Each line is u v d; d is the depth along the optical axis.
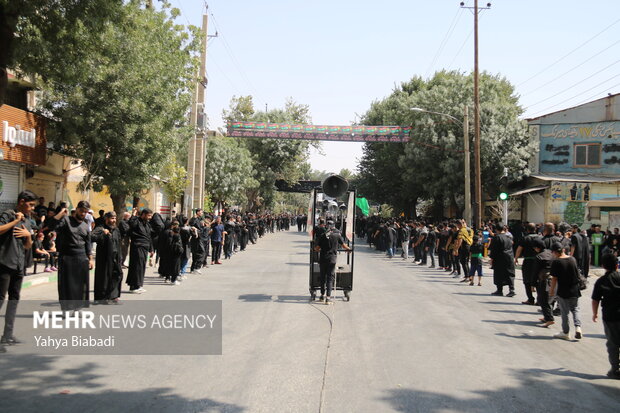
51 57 9.54
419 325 8.42
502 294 12.41
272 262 19.67
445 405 4.81
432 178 32.09
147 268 15.88
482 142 29.48
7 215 6.13
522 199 30.42
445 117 30.80
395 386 5.31
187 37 19.30
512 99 44.97
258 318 8.55
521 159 29.88
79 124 14.24
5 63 7.99
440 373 5.82
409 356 6.48
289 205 114.19
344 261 21.00
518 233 25.33
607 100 30.30
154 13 18.12
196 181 29.16
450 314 9.55
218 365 5.79
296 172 52.72
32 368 5.45
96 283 9.20
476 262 14.27
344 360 6.21
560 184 27.28
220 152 37.88
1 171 14.33
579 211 26.88
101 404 4.49
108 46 14.39
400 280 14.86
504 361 6.44
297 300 10.63
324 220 11.66
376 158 42.44
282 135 32.84
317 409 4.59
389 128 32.75
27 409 4.30
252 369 5.69
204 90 27.41
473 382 5.54
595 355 6.93
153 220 12.98
